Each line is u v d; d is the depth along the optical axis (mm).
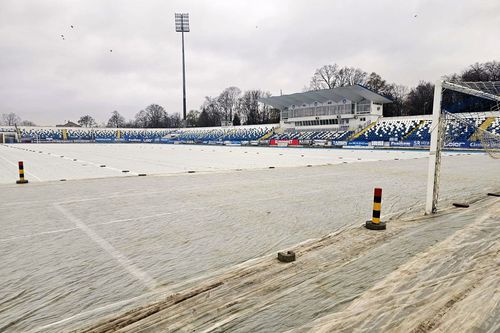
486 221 6469
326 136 53500
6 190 10711
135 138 84312
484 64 61500
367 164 20109
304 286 3752
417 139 42031
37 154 31812
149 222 6691
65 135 78375
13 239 5590
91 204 8484
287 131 62156
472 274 4020
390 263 4387
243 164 21266
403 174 14938
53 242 5430
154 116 110812
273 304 3359
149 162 23000
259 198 9289
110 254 4871
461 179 13062
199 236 5742
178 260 4629
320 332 2877
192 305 3369
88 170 17562
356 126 51500
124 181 12891
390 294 3535
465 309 3232
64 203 8609
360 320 3055
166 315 3184
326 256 4695
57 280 3992
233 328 2949
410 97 70625
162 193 10125
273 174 15141
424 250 4867
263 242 5398
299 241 5441
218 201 8867
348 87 47688
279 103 62375
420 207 7965
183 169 18188
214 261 4578
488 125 34906
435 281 3836
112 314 3215
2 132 74312
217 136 72562
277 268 4289
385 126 47656
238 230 6105
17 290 3730
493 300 3393
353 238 5520
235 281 3920
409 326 2959
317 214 7352
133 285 3844
